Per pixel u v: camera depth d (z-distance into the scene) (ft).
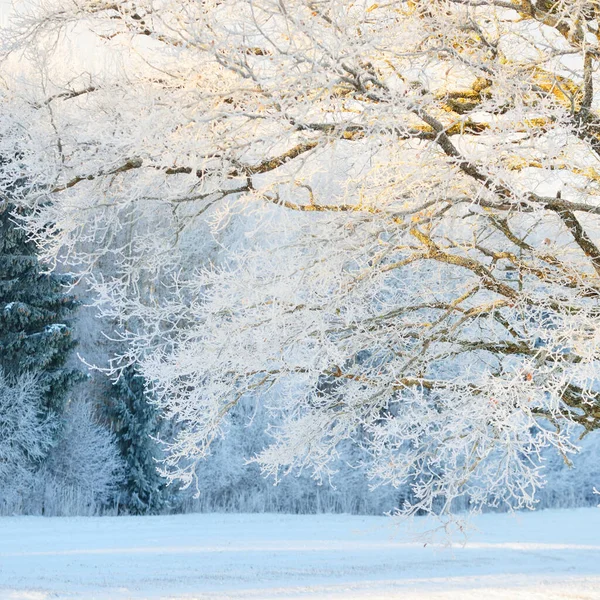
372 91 28.60
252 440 121.90
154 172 30.96
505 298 34.99
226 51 27.94
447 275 39.55
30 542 72.08
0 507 102.27
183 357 34.42
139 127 28.76
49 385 107.04
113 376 114.62
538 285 35.50
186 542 72.84
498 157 29.86
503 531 90.48
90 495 108.99
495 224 35.78
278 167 32.63
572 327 29.50
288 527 93.30
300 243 32.14
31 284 107.96
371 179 32.27
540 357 28.91
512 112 28.73
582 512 119.24
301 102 28.17
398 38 29.50
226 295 33.68
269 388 35.60
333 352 32.19
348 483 121.49
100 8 29.60
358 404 35.63
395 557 62.44
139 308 36.50
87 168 31.53
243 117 30.01
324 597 41.75
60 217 33.83
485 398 29.43
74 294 112.06
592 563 60.39
